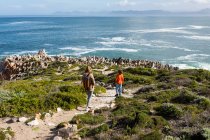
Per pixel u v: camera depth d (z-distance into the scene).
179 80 30.47
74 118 16.70
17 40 125.44
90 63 59.41
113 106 20.33
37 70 54.56
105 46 103.94
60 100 20.41
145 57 82.12
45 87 26.94
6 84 35.59
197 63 72.69
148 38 126.75
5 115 18.23
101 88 27.47
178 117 16.36
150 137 12.75
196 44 105.44
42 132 15.30
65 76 42.62
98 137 13.76
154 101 22.20
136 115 15.28
